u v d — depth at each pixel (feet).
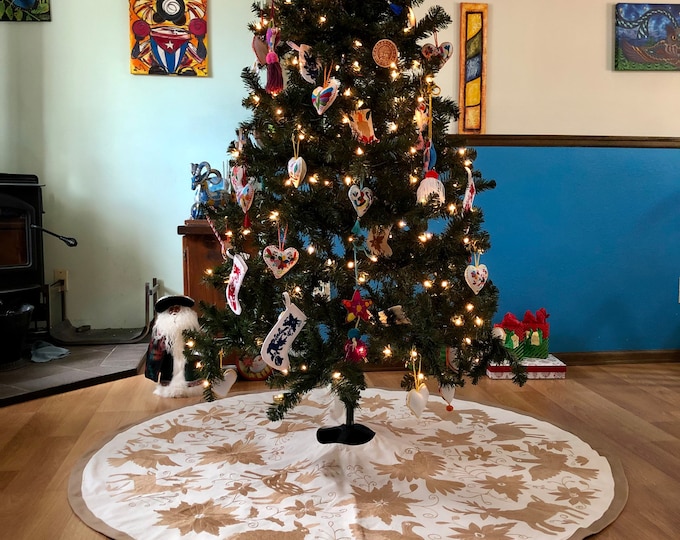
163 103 10.80
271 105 6.15
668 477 6.38
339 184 6.40
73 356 10.00
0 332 9.10
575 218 10.43
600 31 10.37
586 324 10.63
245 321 6.43
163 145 10.89
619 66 10.39
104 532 5.24
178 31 10.61
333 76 6.11
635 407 8.45
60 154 10.77
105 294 11.12
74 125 10.74
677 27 10.41
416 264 6.21
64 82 10.64
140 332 11.05
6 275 9.80
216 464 6.48
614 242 10.53
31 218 10.01
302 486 6.01
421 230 6.01
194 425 7.54
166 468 6.40
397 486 6.02
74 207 10.89
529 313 10.01
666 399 8.78
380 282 7.16
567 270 10.51
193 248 9.49
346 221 6.34
